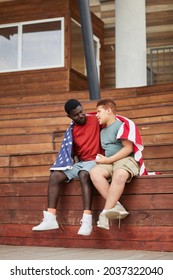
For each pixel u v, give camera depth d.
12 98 10.30
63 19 11.37
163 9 12.48
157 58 12.29
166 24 12.44
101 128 4.92
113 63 12.91
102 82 12.73
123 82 10.63
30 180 5.13
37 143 7.43
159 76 12.25
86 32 8.61
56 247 4.87
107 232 4.69
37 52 11.52
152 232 4.53
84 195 4.60
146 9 12.58
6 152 7.56
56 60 11.35
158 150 5.91
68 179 4.84
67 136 4.89
